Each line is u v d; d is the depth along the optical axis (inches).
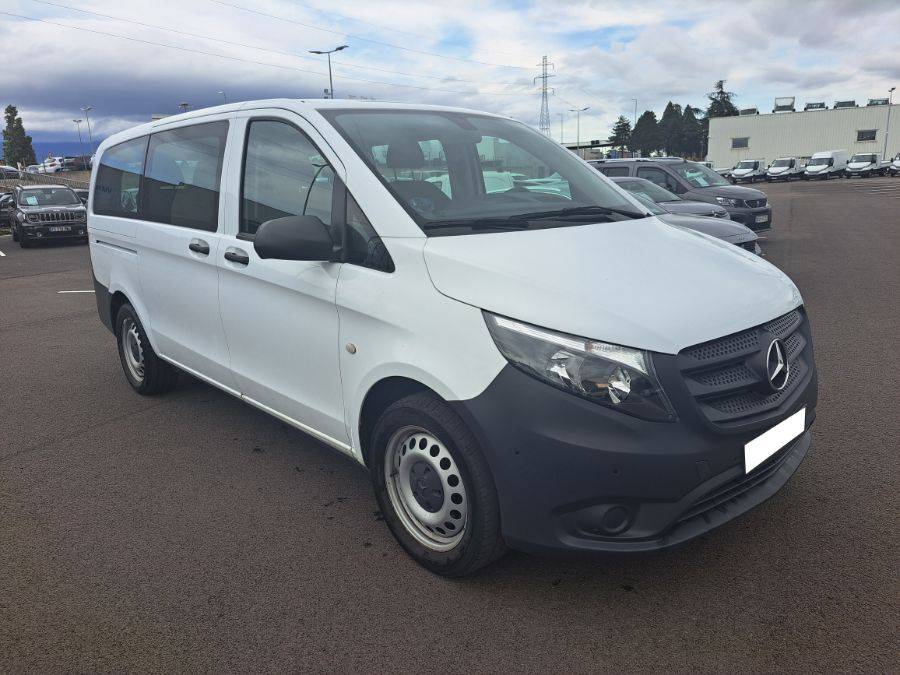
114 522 124.0
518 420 87.4
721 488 91.2
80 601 101.2
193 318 151.6
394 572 106.7
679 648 88.0
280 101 128.2
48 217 697.6
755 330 95.9
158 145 164.6
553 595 99.7
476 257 96.4
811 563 104.4
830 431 152.3
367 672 85.8
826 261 405.1
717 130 2527.1
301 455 151.9
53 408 186.4
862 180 1754.4
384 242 103.4
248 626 94.9
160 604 100.1
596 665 85.7
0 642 92.6
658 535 87.6
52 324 303.6
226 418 175.2
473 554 96.9
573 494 86.1
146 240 163.2
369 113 125.9
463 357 91.8
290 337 122.1
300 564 109.5
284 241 103.9
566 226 112.7
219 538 118.0
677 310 91.0
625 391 84.5
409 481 106.5
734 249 122.5
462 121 136.9
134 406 185.9
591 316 87.4
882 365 199.0
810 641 88.1
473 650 89.0
